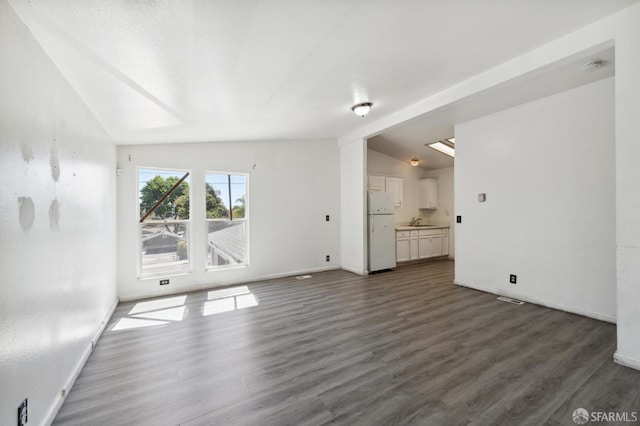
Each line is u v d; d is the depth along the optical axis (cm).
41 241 159
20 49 138
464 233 439
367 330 281
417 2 169
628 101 199
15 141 134
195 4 143
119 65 188
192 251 432
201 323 303
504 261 388
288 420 161
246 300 380
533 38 221
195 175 436
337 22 180
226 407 173
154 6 139
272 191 507
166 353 240
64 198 192
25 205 142
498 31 208
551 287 339
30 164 148
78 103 222
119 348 249
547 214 342
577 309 317
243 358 230
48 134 169
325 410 168
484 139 409
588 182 308
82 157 231
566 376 198
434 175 743
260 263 494
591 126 305
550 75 287
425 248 659
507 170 382
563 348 238
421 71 268
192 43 176
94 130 267
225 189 469
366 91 310
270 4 154
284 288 438
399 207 706
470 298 380
